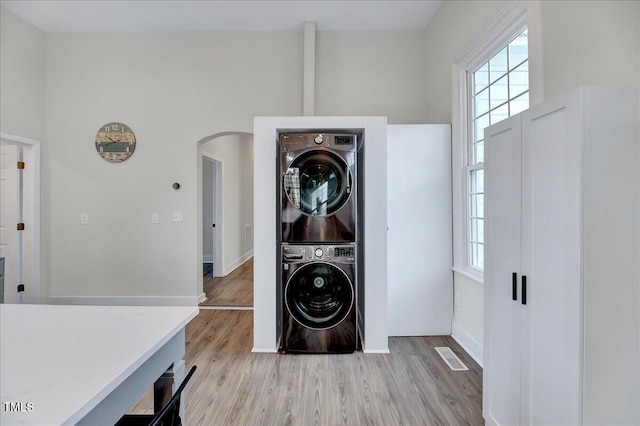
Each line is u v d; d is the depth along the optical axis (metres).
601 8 1.48
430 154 3.00
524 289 1.35
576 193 1.08
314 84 3.76
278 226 2.77
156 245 3.91
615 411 1.08
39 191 3.83
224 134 3.93
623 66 1.43
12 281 3.70
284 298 2.64
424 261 3.01
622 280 1.08
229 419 1.85
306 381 2.24
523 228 1.35
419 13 3.49
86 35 3.88
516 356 1.41
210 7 3.40
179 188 3.88
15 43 3.52
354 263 2.63
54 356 0.89
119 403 0.87
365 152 2.66
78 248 3.92
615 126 1.07
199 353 2.68
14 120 3.53
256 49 3.85
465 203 2.85
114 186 3.91
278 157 2.75
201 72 3.86
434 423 1.82
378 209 2.66
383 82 3.83
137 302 3.91
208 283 5.10
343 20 3.63
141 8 3.42
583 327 1.07
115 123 3.88
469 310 2.73
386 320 2.68
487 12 2.40
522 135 1.36
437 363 2.50
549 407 1.22
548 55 1.78
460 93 2.90
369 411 1.92
